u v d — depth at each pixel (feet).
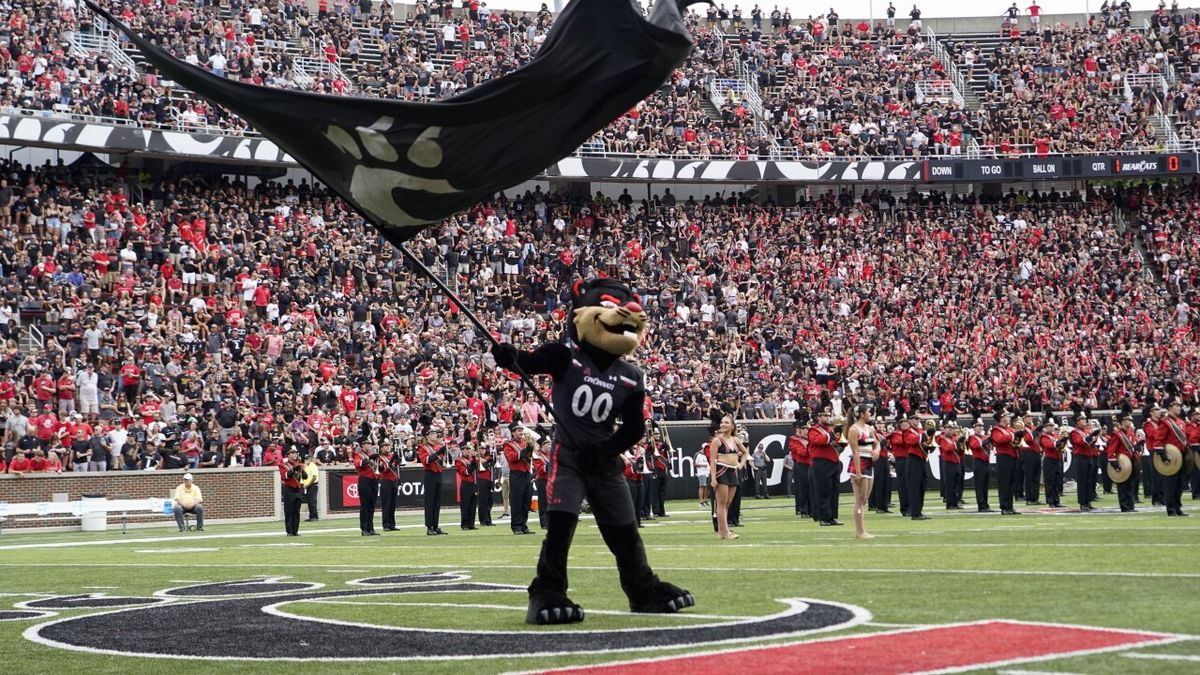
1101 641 22.62
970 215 166.61
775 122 173.58
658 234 155.22
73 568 56.54
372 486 83.66
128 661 25.27
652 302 144.87
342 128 29.86
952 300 154.92
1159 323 156.04
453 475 118.42
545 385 125.59
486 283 140.05
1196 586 31.55
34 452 100.99
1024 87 184.55
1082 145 172.04
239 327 121.60
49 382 105.09
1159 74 184.85
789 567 42.19
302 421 114.93
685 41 30.42
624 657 22.66
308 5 171.32
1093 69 185.26
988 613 27.32
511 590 37.78
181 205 132.36
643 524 84.07
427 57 168.25
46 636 29.84
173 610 34.91
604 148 157.99
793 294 152.87
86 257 120.16
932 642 22.95
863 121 174.91
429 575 44.78
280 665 23.81
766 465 130.52
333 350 122.11
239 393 114.73
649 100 167.43
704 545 57.11
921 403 137.90
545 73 30.25
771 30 194.80
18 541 87.30
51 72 132.46
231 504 108.27
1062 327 153.38
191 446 108.06
